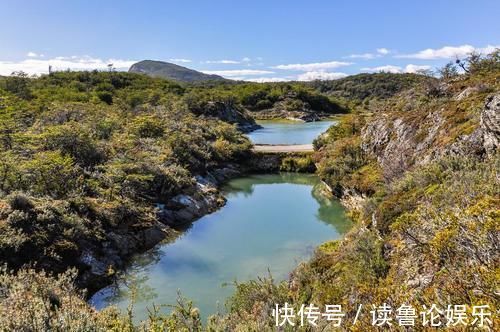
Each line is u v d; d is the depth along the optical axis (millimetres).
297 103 113312
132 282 17703
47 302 8570
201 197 29438
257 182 39531
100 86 85375
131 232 21234
